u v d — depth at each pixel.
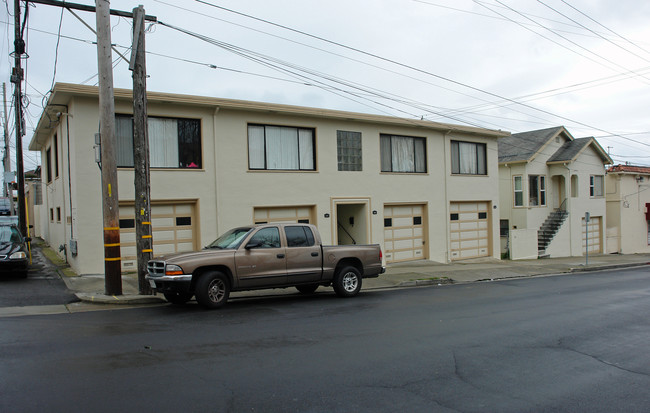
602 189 32.81
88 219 13.68
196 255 9.78
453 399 5.15
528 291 14.04
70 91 13.19
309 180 17.67
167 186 14.80
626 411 4.91
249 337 7.58
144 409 4.64
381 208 19.72
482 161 23.97
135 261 14.48
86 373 5.68
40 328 7.98
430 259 21.41
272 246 10.77
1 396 4.91
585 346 7.53
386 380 5.71
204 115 15.50
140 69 11.13
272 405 4.84
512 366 6.39
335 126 18.44
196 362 6.21
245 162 16.22
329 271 11.62
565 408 4.96
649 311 10.63
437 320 9.28
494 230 24.17
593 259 28.30
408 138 20.94
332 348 7.04
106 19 10.69
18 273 13.56
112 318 8.92
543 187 29.38
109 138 10.82
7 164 26.98
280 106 16.59
